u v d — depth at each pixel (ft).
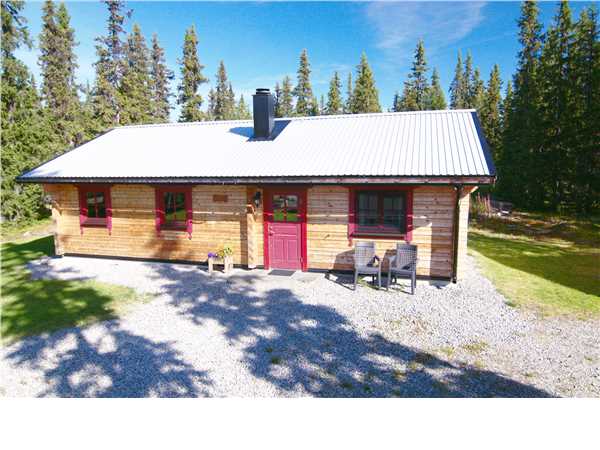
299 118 44.06
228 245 35.58
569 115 71.36
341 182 28.91
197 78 109.29
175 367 18.31
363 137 35.63
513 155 84.58
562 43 74.18
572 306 25.75
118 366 18.44
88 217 39.88
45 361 18.95
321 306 25.86
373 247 29.96
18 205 60.54
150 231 37.63
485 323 22.94
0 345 20.67
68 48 90.89
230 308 25.72
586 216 67.82
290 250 34.12
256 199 33.91
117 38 93.61
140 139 44.62
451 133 33.47
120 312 25.20
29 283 31.55
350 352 19.57
